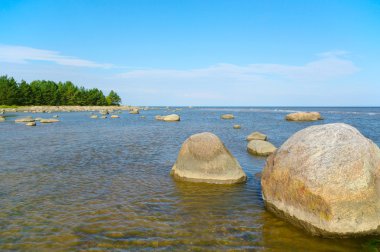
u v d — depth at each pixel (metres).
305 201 3.55
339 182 3.33
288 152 3.96
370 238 3.33
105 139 12.20
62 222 3.88
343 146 3.55
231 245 3.30
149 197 4.92
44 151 9.25
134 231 3.63
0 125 18.86
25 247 3.22
